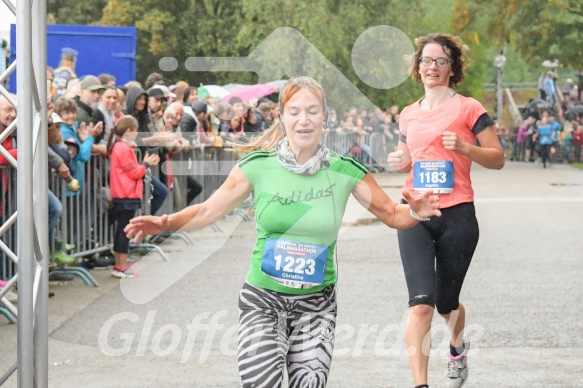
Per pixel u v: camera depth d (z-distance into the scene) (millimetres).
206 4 19031
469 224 6434
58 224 10430
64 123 10641
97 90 11125
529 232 15203
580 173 30281
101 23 19672
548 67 37781
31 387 5336
